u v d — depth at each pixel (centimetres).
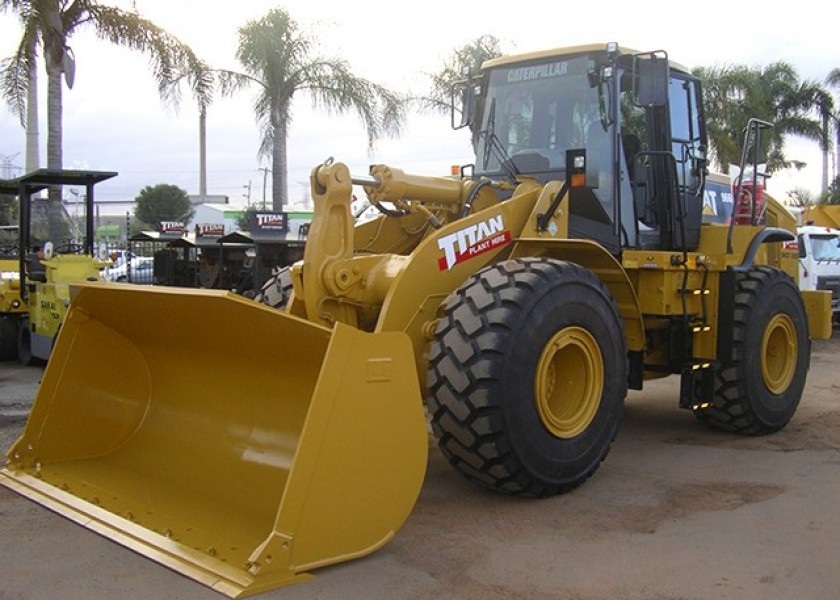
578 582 364
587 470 490
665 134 603
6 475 457
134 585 354
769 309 650
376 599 342
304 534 347
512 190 570
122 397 496
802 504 475
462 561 384
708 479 528
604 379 497
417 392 382
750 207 752
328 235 463
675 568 380
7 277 1110
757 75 2583
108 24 1440
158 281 1848
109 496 428
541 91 596
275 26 1639
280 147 1706
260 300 582
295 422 424
